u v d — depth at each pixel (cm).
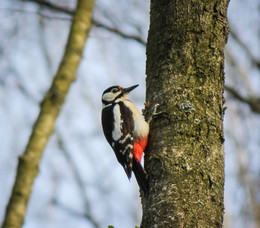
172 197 868
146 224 881
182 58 1005
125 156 1142
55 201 1725
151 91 1034
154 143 970
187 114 954
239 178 1811
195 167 898
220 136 955
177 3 1038
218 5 1035
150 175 929
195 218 851
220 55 1016
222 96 1007
